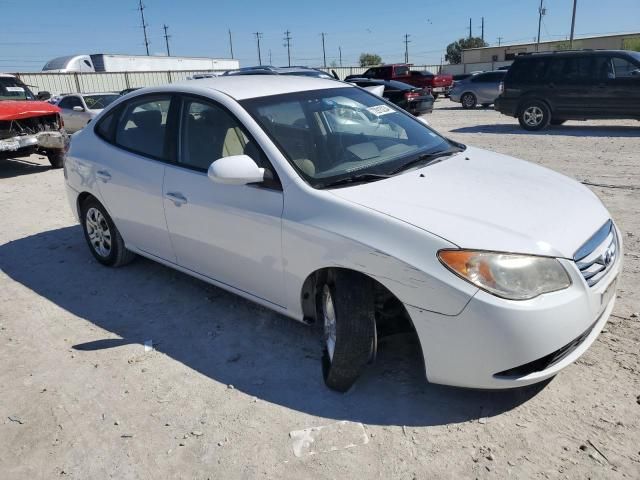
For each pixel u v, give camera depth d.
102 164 4.55
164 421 2.92
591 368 3.09
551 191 3.19
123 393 3.18
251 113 3.49
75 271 5.06
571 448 2.54
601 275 2.79
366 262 2.75
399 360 3.32
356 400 2.99
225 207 3.47
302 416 2.90
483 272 2.52
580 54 12.60
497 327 2.50
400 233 2.70
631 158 8.77
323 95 3.94
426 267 2.60
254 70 15.04
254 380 3.23
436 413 2.85
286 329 3.78
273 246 3.23
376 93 4.76
